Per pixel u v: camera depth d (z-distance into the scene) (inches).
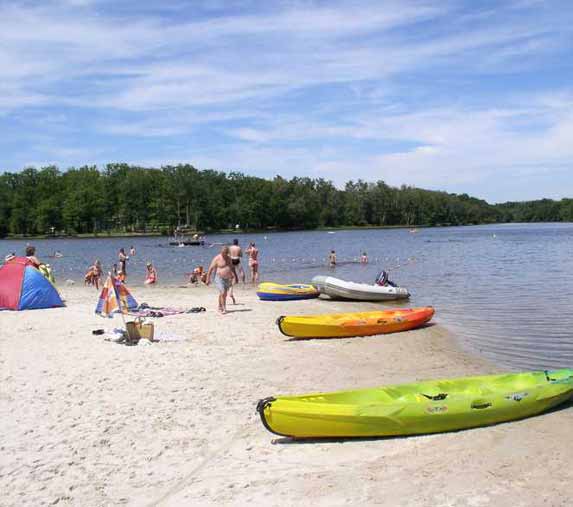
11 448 274.5
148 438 286.5
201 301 770.2
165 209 4269.2
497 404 309.1
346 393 309.1
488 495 232.4
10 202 4259.4
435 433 298.5
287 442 283.4
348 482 243.0
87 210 4200.3
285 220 4990.2
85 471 251.8
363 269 1348.4
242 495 232.2
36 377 390.6
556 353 489.1
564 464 260.7
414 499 229.0
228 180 4923.7
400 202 5940.0
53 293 706.2
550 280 1040.2
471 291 898.7
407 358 467.2
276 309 697.0
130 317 620.7
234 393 357.7
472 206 6875.0
